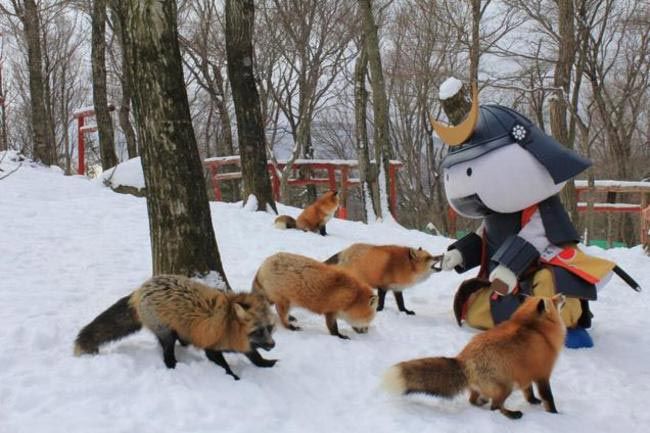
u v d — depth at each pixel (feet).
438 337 21.71
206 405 14.26
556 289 21.77
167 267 20.68
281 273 20.30
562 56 54.03
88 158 117.91
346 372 17.66
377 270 23.45
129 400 14.21
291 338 19.66
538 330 15.66
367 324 20.62
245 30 43.93
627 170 101.65
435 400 16.07
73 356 16.33
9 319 18.98
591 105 95.45
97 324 16.40
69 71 146.41
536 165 22.16
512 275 21.71
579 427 15.31
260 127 45.88
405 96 118.93
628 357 21.67
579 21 70.33
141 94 20.11
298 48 87.30
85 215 39.81
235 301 16.24
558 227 22.65
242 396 15.07
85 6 87.30
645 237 45.03
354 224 49.96
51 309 20.63
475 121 22.66
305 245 36.45
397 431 13.84
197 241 20.79
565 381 18.81
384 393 16.29
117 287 24.34
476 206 23.52
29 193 46.50
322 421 14.49
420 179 117.60
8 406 13.48
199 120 140.15
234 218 42.11
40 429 12.55
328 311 20.11
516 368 15.19
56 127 153.07
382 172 59.00
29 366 15.52
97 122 69.21
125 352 16.85
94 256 30.17
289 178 80.84
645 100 111.75
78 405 13.64
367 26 59.06
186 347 17.61
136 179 54.08
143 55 19.66
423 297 28.25
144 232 36.60
